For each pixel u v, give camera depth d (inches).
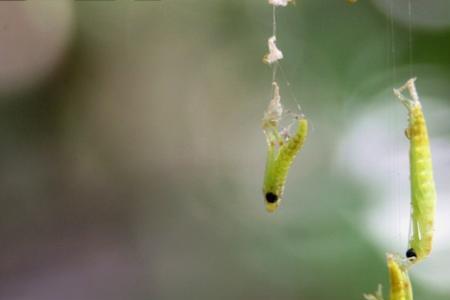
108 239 10.4
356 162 8.2
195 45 9.9
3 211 10.1
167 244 10.0
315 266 7.7
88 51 9.8
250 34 9.4
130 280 9.7
